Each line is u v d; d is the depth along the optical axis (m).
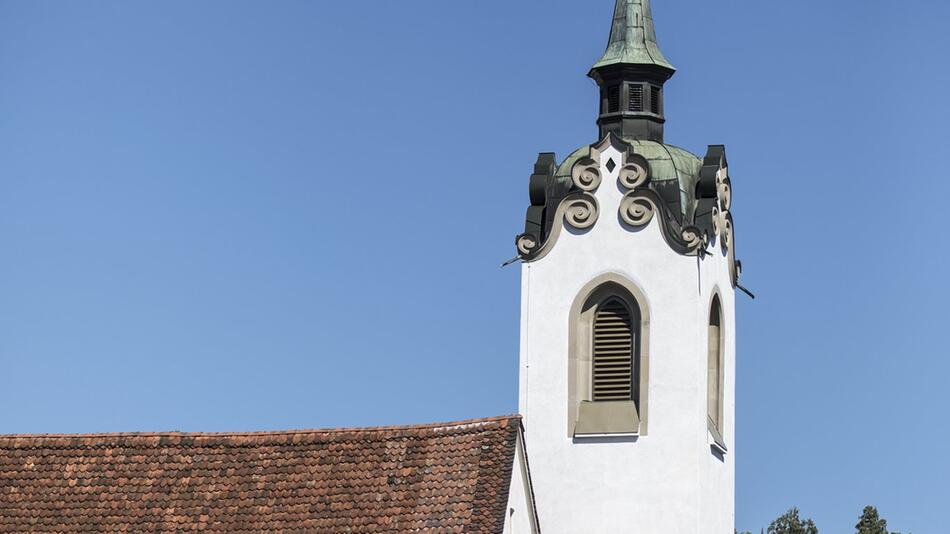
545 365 79.81
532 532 69.25
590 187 80.44
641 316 79.12
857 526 125.00
